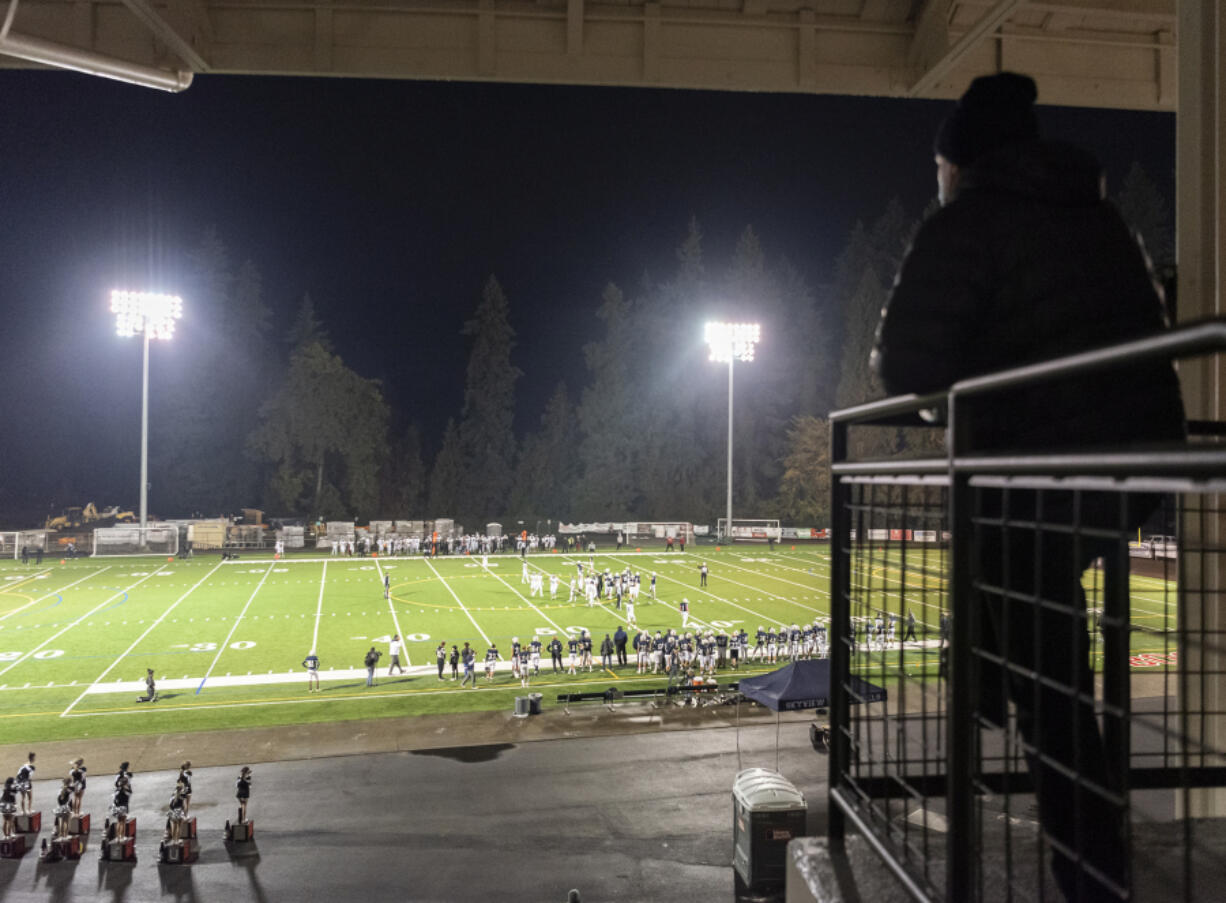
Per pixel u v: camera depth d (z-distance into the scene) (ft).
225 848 52.90
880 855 7.26
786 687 59.26
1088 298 6.89
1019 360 7.13
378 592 151.02
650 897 46.88
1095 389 6.81
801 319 284.00
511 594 149.79
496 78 42.09
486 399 285.43
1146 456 3.87
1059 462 4.65
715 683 87.15
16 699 84.53
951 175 8.79
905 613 7.93
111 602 139.03
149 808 59.36
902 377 7.01
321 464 266.57
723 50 42.06
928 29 40.40
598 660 103.76
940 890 6.50
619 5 41.75
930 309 6.99
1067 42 41.93
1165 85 42.45
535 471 278.87
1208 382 19.67
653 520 271.49
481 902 46.16
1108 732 7.33
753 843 46.83
